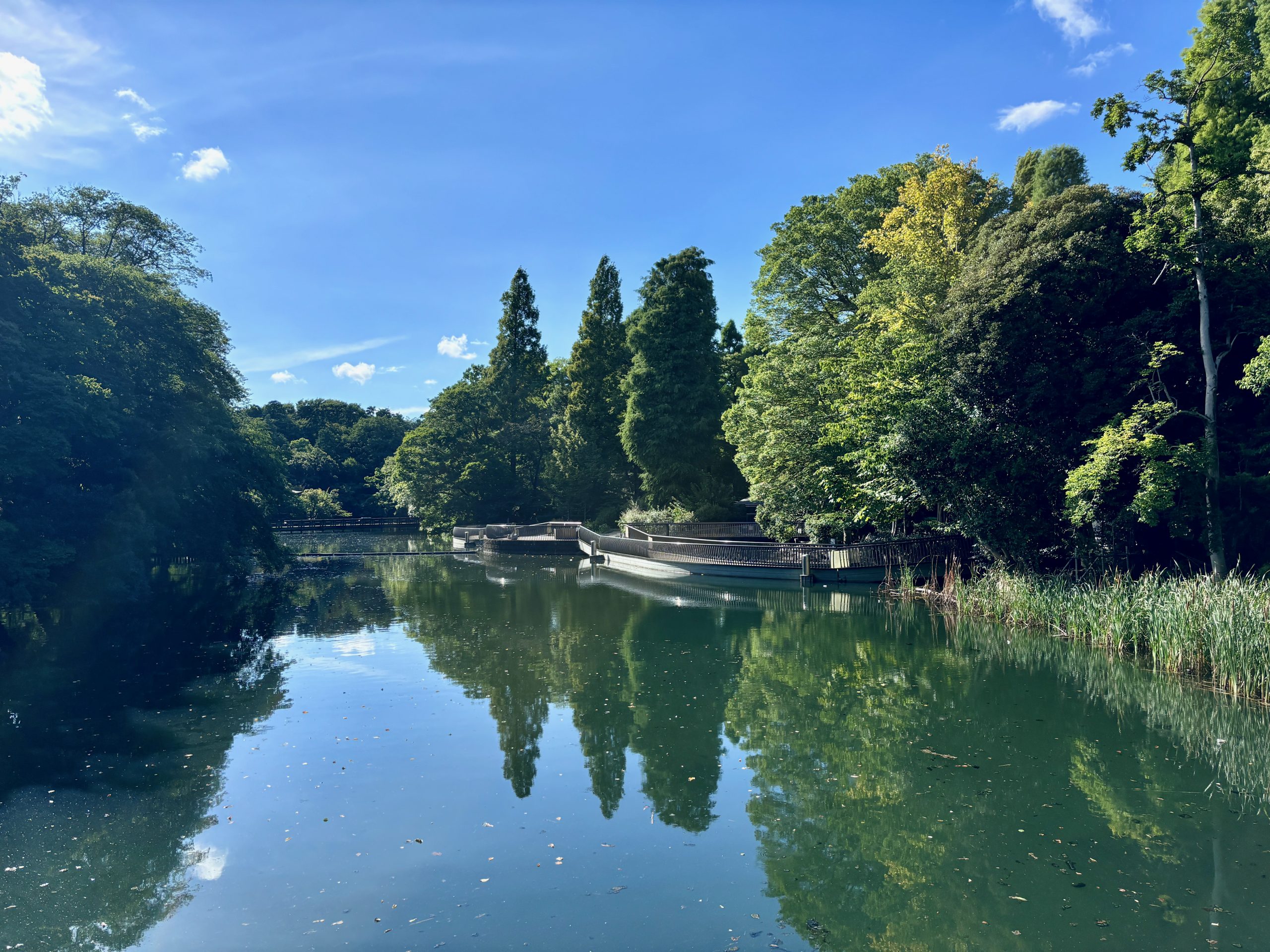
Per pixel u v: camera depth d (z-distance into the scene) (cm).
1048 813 845
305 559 4538
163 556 2886
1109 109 1659
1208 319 1678
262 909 668
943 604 2178
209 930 636
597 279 5872
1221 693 1248
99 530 2273
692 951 599
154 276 2898
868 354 2384
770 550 2922
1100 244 1817
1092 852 752
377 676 1517
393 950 604
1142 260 1820
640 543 3622
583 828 830
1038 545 2059
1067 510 1833
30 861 762
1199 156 1698
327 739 1131
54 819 859
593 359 5662
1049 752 1030
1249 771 947
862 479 2455
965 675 1438
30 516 2034
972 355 1991
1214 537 1620
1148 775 941
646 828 828
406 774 988
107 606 2392
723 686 1416
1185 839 775
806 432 2856
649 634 1956
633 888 700
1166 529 2000
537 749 1082
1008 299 1891
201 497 2875
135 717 1245
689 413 4553
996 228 2309
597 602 2578
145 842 801
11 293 1938
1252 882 688
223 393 3078
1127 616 1517
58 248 2623
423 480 6412
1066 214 1898
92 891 703
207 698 1362
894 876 716
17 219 2189
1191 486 1683
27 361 1917
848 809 868
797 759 1027
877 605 2298
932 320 2250
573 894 690
